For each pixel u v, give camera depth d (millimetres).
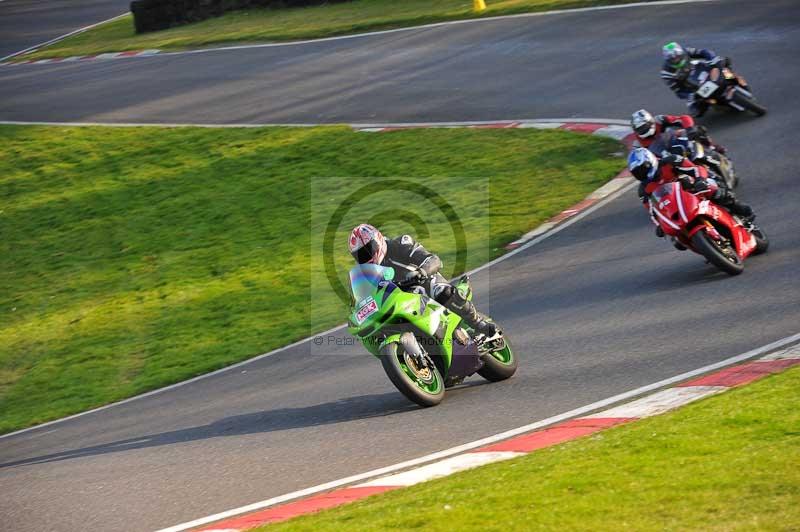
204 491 25797
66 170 90562
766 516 16406
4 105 116312
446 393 31703
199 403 38625
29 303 65125
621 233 48156
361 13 126625
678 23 86125
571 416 26469
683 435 21484
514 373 32031
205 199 76250
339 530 18969
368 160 73875
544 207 55875
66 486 29172
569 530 16984
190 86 108062
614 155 62062
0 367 54406
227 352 47094
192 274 62844
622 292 38938
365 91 91312
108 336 55125
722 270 37219
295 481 25250
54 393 47812
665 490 18266
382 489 22641
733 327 31500
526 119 73500
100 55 135750
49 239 76812
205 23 144875
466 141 72062
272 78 103688
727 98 60219
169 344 51062
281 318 50906
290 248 62812
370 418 30125
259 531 20172
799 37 74000
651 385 27734
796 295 33344
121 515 25094
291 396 35875
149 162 87562
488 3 114188
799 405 22266
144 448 32344
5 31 174125
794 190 46438
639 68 77562
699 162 45156
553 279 43594
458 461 23875
